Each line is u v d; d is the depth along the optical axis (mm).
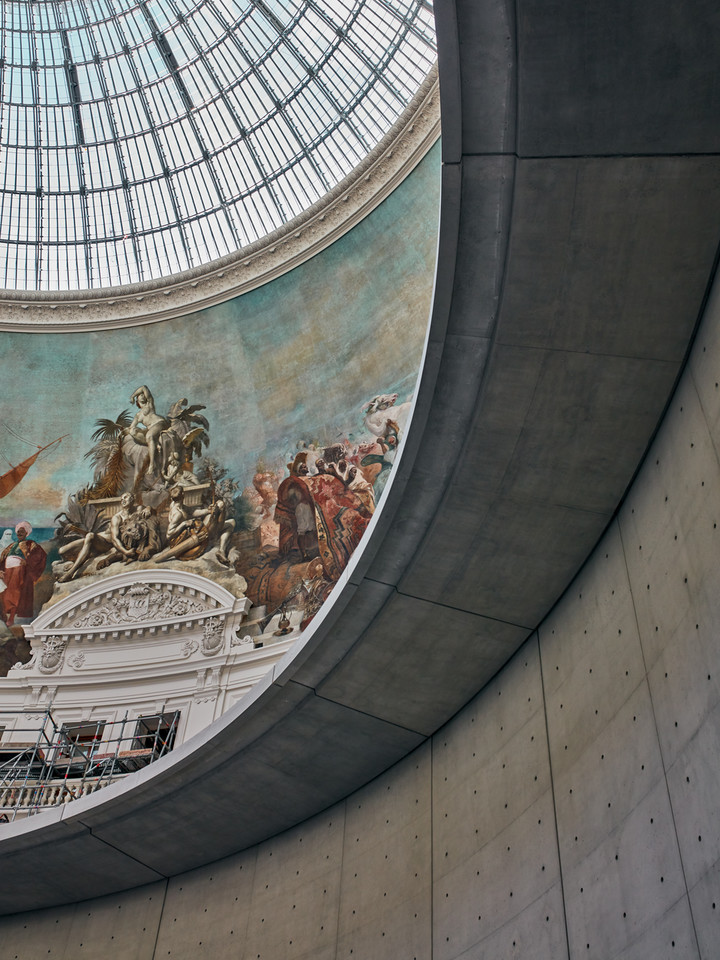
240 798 9398
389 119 20391
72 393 22250
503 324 6434
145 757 16328
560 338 6430
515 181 5820
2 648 19453
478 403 6812
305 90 21172
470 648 8172
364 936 8180
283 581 18828
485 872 7250
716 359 5805
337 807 9586
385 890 8289
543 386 6660
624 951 5438
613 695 6477
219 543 19922
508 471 7086
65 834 9766
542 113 5496
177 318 22062
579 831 6336
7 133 22875
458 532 7445
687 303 6148
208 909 9930
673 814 5328
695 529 5797
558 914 6238
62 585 20406
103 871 10484
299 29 20641
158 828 9758
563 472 7027
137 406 22047
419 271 19312
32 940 10789
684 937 4922
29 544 20906
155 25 21703
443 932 7395
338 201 20359
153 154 22938
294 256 21000
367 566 7617
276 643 17781
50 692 18109
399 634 8055
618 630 6672
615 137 5547
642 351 6379
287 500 19797
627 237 5945
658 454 6613
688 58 5188
